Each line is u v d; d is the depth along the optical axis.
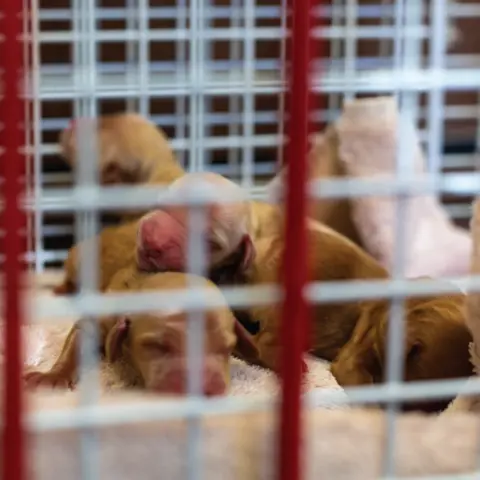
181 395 0.71
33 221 1.25
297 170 0.51
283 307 0.52
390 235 1.18
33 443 0.58
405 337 0.82
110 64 1.63
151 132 1.19
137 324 0.79
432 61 1.21
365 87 1.08
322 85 1.31
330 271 0.99
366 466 0.62
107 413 0.53
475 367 0.80
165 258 0.87
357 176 1.24
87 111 1.19
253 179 1.64
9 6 0.46
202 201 0.58
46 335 1.00
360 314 0.95
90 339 0.74
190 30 1.30
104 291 0.96
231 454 0.61
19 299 0.48
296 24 0.50
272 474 0.60
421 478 0.63
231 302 0.59
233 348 0.86
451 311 0.84
